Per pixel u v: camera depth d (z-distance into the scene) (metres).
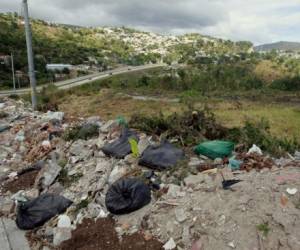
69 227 4.67
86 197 5.21
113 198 4.70
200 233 3.87
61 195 5.45
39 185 5.90
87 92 29.69
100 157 6.20
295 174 4.57
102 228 4.45
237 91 33.06
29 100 22.00
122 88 36.25
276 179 4.41
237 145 6.21
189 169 5.20
